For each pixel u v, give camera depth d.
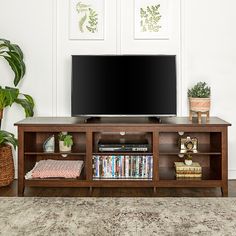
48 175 3.48
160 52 3.91
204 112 3.50
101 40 3.90
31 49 3.90
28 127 3.41
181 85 3.92
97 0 3.88
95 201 2.30
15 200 2.31
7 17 3.88
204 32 3.88
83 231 1.80
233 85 3.92
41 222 1.92
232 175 3.92
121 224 1.89
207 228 1.83
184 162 3.63
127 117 3.92
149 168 3.50
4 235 1.75
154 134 3.42
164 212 2.08
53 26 3.88
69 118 3.81
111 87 3.68
